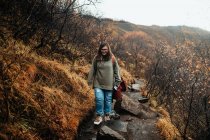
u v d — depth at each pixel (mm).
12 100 3637
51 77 5086
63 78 5426
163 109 7832
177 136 5727
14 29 5531
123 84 5547
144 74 14828
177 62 10883
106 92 5277
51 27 6707
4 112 3369
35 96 4113
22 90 3922
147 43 29938
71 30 9391
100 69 5172
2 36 4895
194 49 11664
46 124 3871
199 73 7684
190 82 7855
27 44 5633
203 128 6340
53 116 4125
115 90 5395
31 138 3422
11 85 3699
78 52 8844
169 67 10820
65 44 8266
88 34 11039
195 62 9742
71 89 5492
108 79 5172
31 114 3785
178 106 7441
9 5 5875
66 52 7652
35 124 3719
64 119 4344
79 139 4605
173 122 6547
